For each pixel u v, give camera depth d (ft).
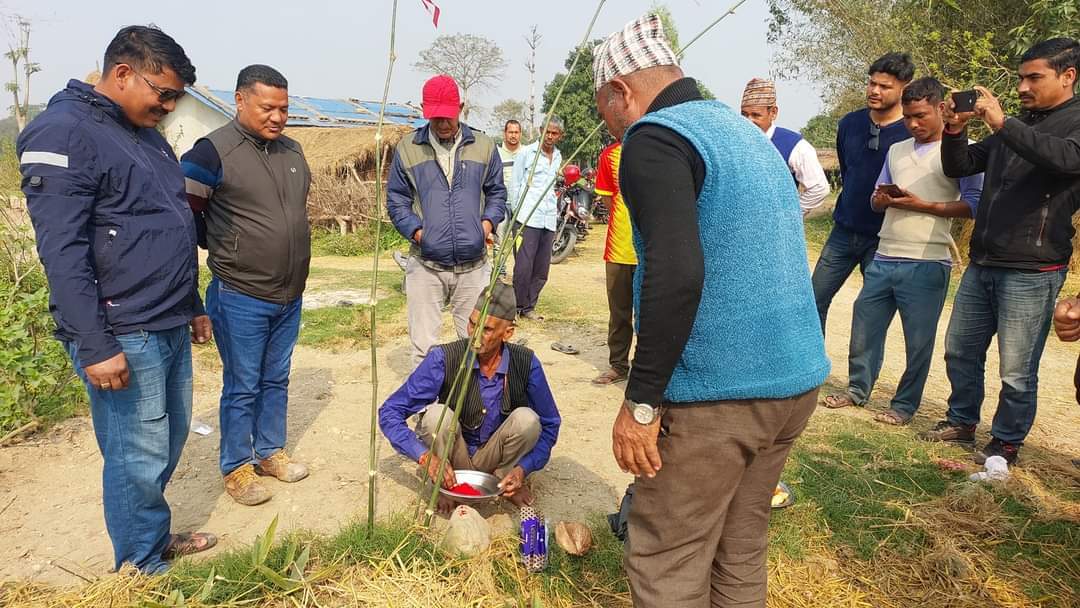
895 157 13.82
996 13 31.09
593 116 97.66
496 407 10.53
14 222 20.12
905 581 8.96
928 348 13.82
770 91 14.37
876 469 11.90
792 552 9.39
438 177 13.29
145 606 7.80
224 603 7.89
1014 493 10.83
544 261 22.90
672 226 5.29
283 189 10.34
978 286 12.23
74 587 8.50
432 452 10.05
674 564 6.32
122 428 8.14
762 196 5.76
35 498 10.93
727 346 5.80
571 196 41.60
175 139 73.61
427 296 13.71
